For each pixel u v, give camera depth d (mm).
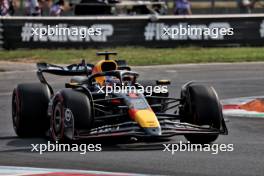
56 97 32312
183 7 99938
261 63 69500
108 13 92562
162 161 28406
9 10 89562
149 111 30641
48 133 35500
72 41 76812
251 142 33281
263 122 39594
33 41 76312
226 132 31953
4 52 74438
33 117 34562
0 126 39312
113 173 26062
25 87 35219
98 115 34531
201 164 27844
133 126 30391
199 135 32469
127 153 30188
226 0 171750
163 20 78375
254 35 80062
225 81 58562
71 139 31016
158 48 78312
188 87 33031
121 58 71000
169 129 30781
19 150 31375
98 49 77062
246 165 27688
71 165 27766
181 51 76188
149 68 66375
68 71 36938
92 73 35219
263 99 48125
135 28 77875
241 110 43906
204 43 79250
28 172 26500
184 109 33156
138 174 25906
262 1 140125
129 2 96562
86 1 92438
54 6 91750
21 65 67250
